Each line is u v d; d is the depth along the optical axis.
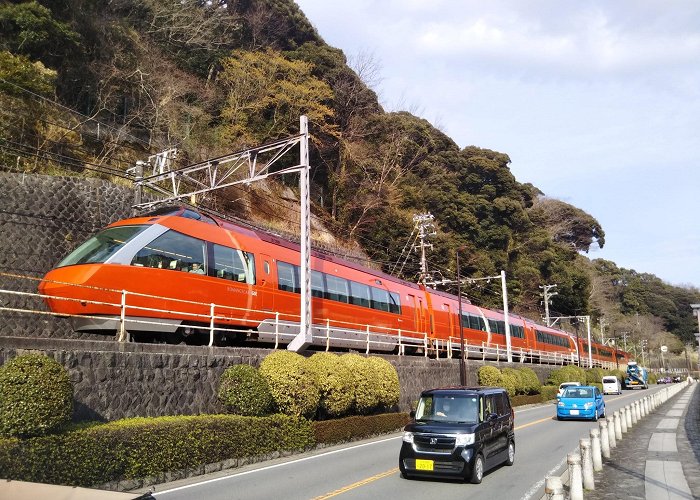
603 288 97.19
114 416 11.26
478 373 32.62
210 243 16.64
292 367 15.11
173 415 12.64
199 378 13.64
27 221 20.97
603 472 11.47
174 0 43.44
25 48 28.00
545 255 70.81
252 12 49.28
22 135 24.78
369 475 11.72
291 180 47.78
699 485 10.08
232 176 38.16
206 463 11.88
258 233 19.39
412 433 11.12
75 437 9.12
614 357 83.19
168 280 15.01
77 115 31.00
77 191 22.50
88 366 10.92
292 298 19.45
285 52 47.44
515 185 70.81
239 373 13.98
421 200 56.19
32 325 20.16
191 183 33.59
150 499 4.59
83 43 31.98
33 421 8.52
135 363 11.95
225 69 43.03
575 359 61.59
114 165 30.09
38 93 25.70
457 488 10.35
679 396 45.34
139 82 35.38
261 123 42.81
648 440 16.58
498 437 12.32
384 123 52.78
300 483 10.79
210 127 41.12
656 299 124.94
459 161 67.25
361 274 25.08
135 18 40.41
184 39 43.16
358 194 49.62
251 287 17.66
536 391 39.12
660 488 9.82
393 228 49.88
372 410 20.11
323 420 16.69
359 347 23.67
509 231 64.69
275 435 14.20
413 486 10.52
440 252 53.72
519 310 67.75
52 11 30.64
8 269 20.17
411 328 28.42
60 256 21.50
